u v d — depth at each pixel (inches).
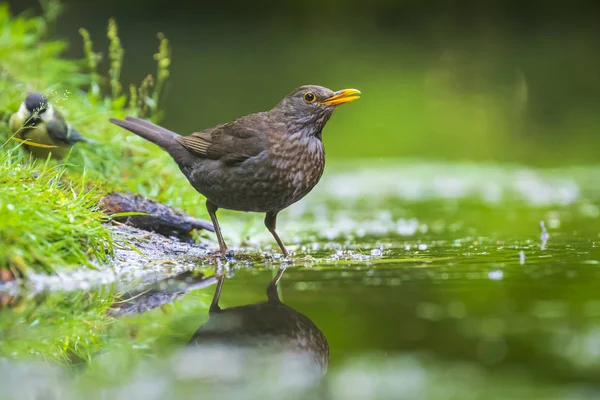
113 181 458.3
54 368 217.5
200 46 1712.6
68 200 358.0
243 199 406.9
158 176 508.7
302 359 220.7
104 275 340.5
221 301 293.0
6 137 475.5
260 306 283.4
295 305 282.0
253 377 205.6
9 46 644.1
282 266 369.4
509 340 231.1
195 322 264.1
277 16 2039.9
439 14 1959.9
